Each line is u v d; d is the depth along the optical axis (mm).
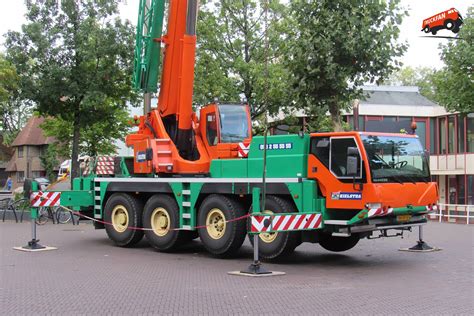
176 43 14828
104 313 7508
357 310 7711
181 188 13586
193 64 14617
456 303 8164
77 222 21406
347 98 16047
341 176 11359
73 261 12297
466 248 14805
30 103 24625
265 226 10695
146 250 14523
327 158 11609
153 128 14898
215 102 13992
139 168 14898
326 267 11656
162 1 15000
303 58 15648
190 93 14617
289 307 7883
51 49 22672
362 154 11109
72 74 22922
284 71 22750
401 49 15445
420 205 11820
